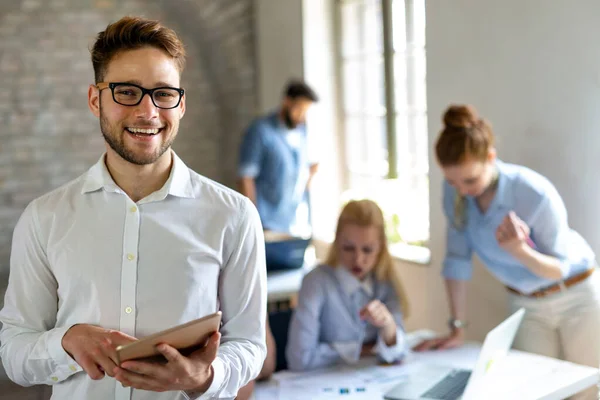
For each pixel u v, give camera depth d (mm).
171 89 1479
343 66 5172
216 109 6500
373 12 4738
